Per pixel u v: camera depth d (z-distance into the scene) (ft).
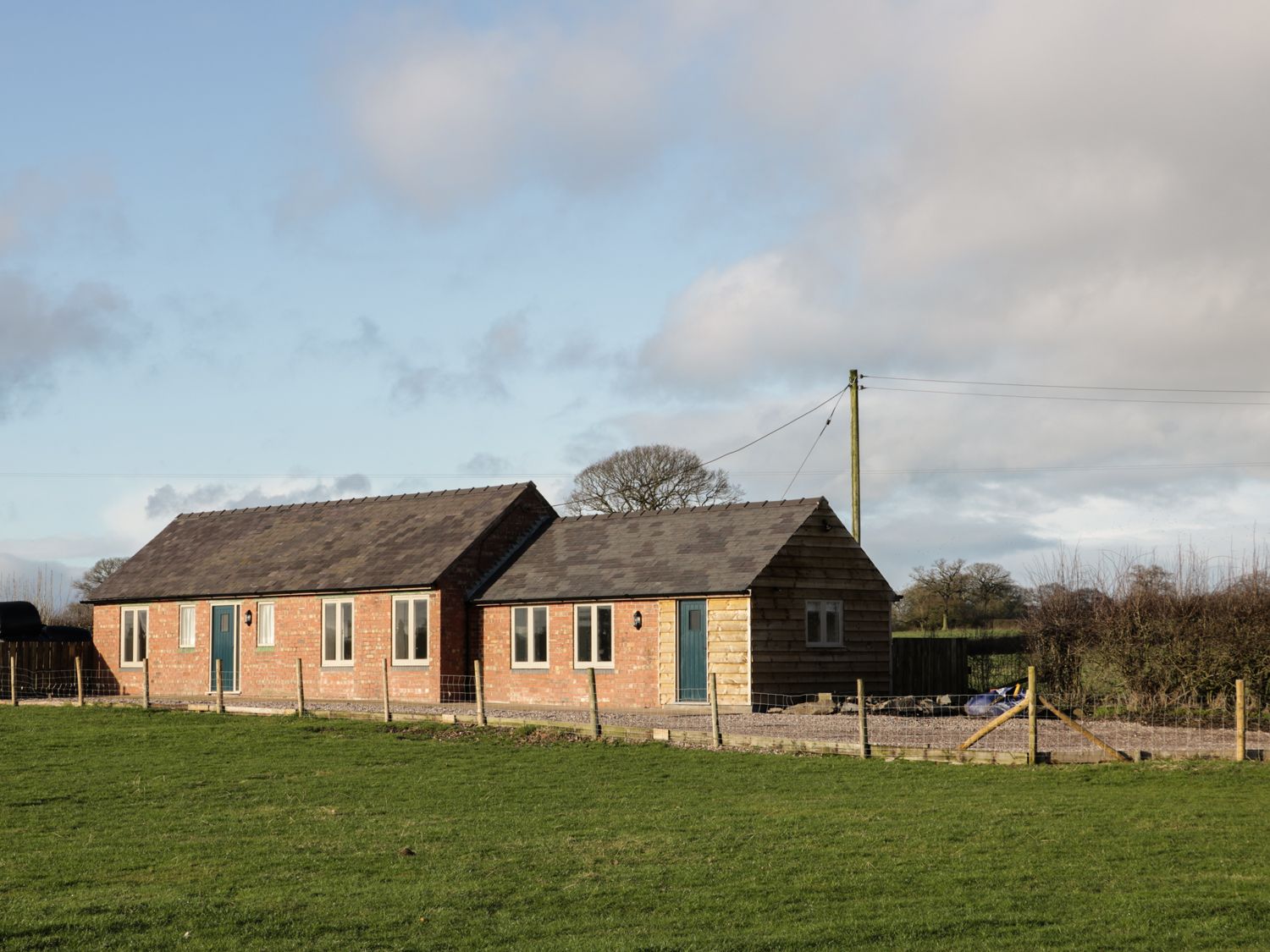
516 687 118.83
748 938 34.96
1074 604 109.09
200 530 154.61
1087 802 55.26
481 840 49.14
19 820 55.42
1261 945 33.73
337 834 50.88
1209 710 93.04
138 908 38.68
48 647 143.13
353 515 142.72
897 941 34.50
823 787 61.72
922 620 207.62
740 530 113.91
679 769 68.18
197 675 138.00
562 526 129.49
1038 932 35.14
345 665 126.82
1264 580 97.91
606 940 34.83
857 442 136.05
